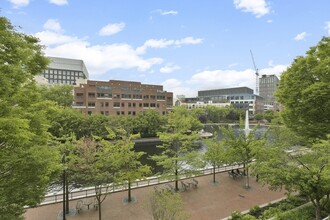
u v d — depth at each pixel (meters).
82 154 15.26
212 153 21.66
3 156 7.86
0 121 6.06
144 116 54.56
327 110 13.86
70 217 15.06
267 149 15.92
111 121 46.88
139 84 74.44
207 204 17.12
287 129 18.53
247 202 17.56
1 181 8.31
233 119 108.94
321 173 10.04
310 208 13.48
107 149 15.44
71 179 15.92
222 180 22.94
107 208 16.30
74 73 137.62
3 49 7.18
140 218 14.83
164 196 12.48
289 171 11.08
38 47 8.74
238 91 160.62
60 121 38.44
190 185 21.14
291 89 15.24
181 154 25.50
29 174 8.53
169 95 81.50
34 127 9.51
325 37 14.82
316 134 14.76
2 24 7.07
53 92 52.88
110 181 15.60
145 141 50.91
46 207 16.41
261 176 12.32
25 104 8.80
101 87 66.88
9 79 7.20
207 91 181.50
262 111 156.00
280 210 13.95
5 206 8.35
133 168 17.33
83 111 64.00
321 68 13.64
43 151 9.29
